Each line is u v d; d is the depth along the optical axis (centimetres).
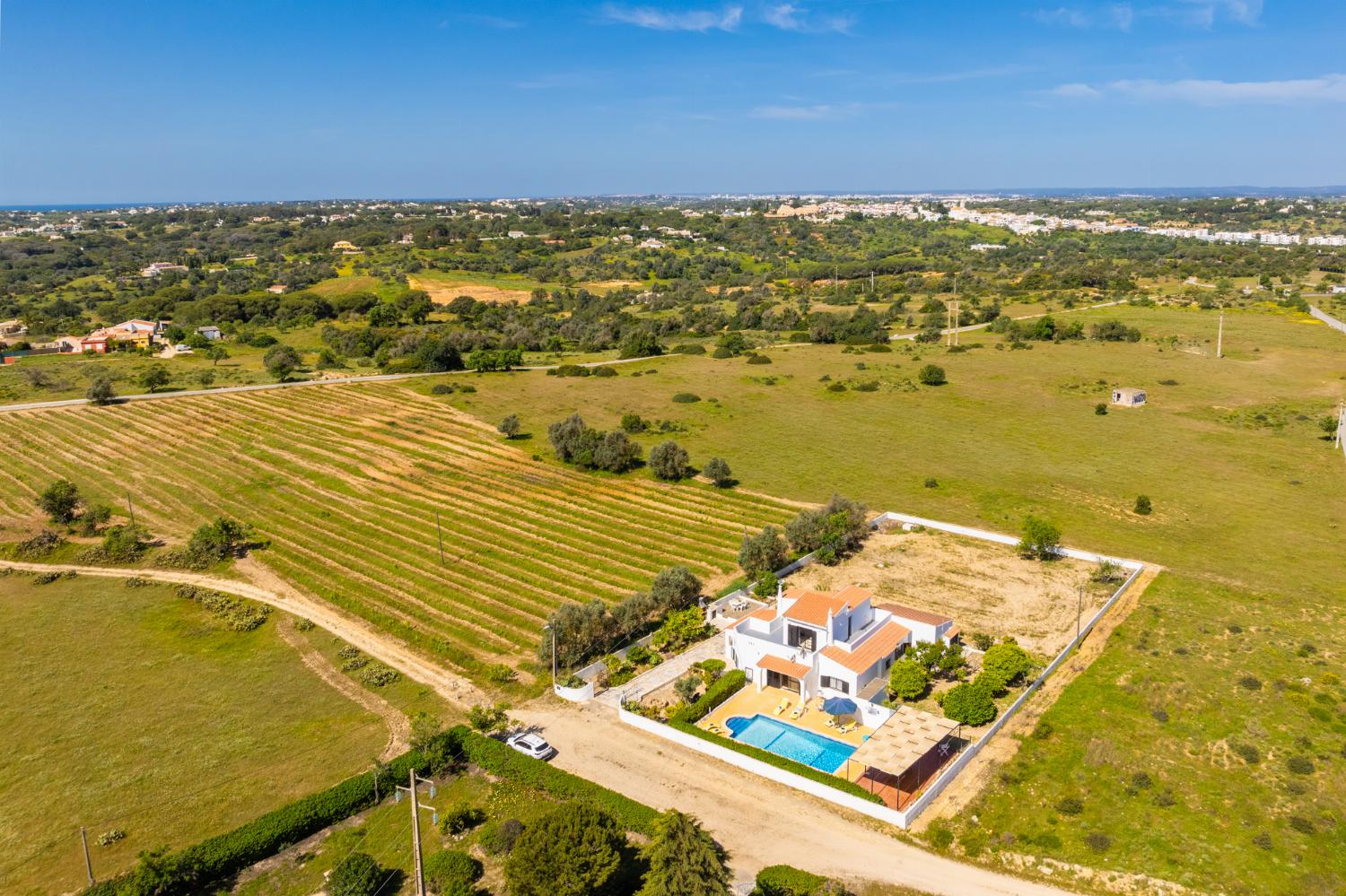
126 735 5669
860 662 5928
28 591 7881
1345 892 4097
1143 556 8219
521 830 4519
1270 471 10656
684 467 10769
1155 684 5925
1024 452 11606
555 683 6153
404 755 5203
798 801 4884
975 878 4269
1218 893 4128
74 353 19362
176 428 12712
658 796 4941
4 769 5322
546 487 10444
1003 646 5972
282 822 4597
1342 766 4991
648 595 7062
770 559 7969
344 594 7725
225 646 6919
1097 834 4522
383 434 12456
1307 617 6881
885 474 10806
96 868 4431
